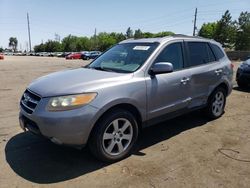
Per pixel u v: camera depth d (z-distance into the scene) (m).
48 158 4.37
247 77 9.96
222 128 5.78
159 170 4.02
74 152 4.56
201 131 5.59
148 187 3.60
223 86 6.38
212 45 6.21
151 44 5.02
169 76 4.88
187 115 6.59
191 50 5.55
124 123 4.28
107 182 3.71
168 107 4.89
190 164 4.21
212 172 3.98
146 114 4.56
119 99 4.09
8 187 3.60
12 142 4.97
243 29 61.12
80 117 3.77
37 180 3.76
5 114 6.69
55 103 3.79
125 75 4.37
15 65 25.38
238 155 4.53
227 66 6.36
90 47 104.75
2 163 4.21
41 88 4.08
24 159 4.34
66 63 29.92
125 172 3.96
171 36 5.34
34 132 4.04
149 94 4.52
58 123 3.71
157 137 5.26
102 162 4.23
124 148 4.33
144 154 4.53
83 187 3.61
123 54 5.12
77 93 3.82
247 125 5.99
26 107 4.14
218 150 4.71
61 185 3.65
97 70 4.76
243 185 3.67
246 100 8.44
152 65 4.66
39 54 80.62
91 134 3.99
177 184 3.67
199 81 5.53
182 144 4.94
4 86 11.03
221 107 6.44
